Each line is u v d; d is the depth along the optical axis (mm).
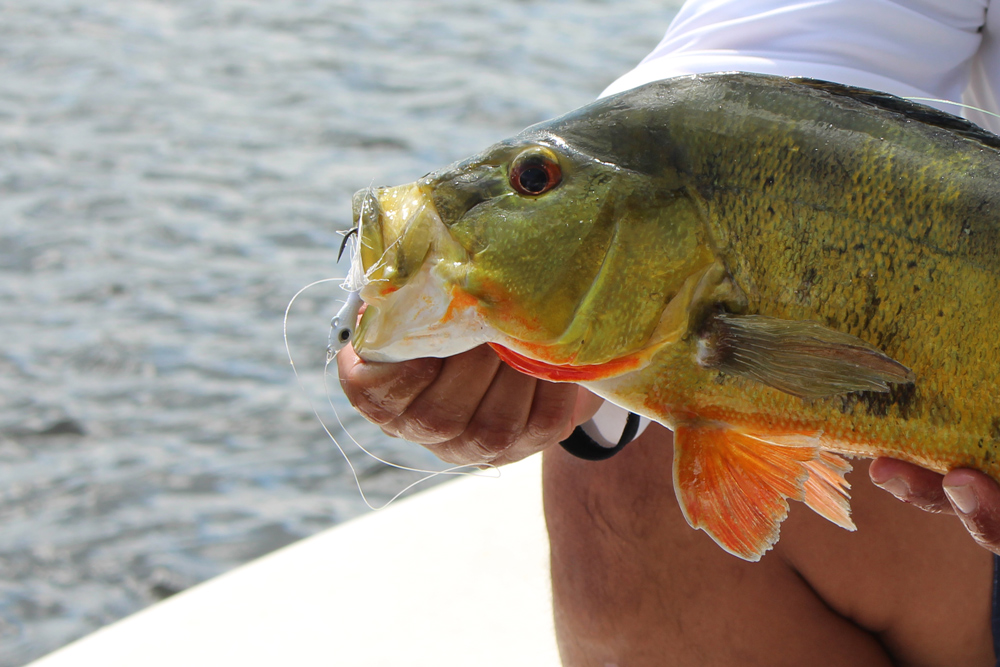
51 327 9531
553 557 2178
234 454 7629
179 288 10180
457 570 2818
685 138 1325
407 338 1351
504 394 1547
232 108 16031
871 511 1894
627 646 2076
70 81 17469
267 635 2623
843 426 1328
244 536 6754
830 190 1298
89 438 7910
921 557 1910
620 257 1315
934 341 1296
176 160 13828
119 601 6289
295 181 12984
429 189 1348
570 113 1379
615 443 1897
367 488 7109
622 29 19828
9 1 22250
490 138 14406
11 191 12750
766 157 1308
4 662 5836
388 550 2918
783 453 1333
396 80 17125
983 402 1297
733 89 1339
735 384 1318
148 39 20016
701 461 1339
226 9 22109
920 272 1290
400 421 1546
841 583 1946
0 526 6984
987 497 1316
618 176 1319
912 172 1291
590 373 1351
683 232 1312
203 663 2537
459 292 1332
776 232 1306
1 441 7926
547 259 1321
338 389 8414
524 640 2568
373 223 1334
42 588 6430
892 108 1345
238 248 11070
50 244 11250
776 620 1971
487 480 3205
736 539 1331
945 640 1979
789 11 1854
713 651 2004
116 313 9711
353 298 1415
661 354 1328
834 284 1304
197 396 8367
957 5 1850
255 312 9680
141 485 7312
